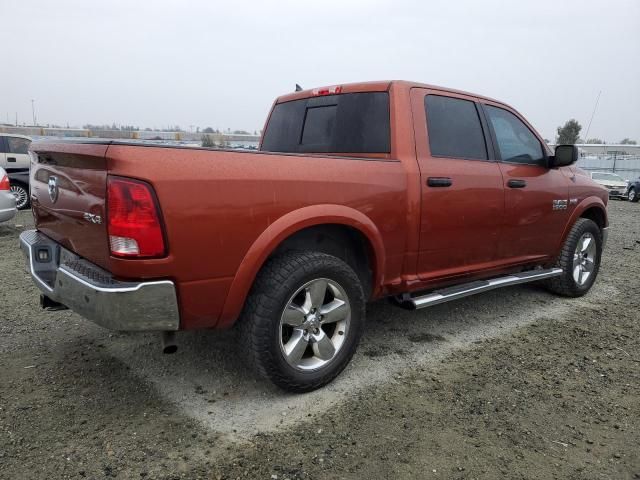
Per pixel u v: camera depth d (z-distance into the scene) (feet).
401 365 11.23
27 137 39.86
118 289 7.59
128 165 7.39
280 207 8.84
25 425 8.53
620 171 148.15
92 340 12.22
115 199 7.43
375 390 10.03
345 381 10.41
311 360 9.84
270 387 10.02
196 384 10.12
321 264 9.36
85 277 8.11
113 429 8.49
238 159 8.45
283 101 14.51
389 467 7.63
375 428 8.68
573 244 15.97
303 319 9.44
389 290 11.19
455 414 9.17
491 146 13.28
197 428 8.59
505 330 13.57
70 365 10.86
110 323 7.75
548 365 11.35
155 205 7.52
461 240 12.28
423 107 11.76
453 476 7.45
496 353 11.99
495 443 8.30
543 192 14.48
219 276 8.31
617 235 32.91
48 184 9.87
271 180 8.74
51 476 7.29
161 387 9.98
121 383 10.11
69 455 7.77
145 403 9.36
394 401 9.61
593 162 151.84
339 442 8.25
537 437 8.50
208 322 8.54
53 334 12.57
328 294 10.06
